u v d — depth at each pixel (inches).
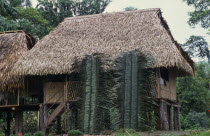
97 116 577.6
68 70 655.1
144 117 561.9
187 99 999.0
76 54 684.1
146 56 578.6
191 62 807.1
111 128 571.5
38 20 1264.8
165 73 714.8
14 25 1030.4
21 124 744.3
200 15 1075.3
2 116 1010.1
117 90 575.8
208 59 1240.8
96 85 585.9
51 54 698.8
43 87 709.9
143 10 770.8
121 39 699.4
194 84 1024.9
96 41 711.7
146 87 569.0
